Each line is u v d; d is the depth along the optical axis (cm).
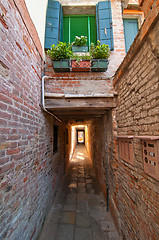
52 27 313
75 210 320
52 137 356
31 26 210
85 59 271
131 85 191
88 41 356
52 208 328
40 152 245
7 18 134
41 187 247
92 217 295
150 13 129
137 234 170
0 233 113
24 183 169
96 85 278
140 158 162
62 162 533
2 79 122
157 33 124
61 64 269
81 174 591
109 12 331
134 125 182
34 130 214
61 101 269
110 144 302
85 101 270
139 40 156
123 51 312
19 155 156
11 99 139
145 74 150
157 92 127
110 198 309
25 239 170
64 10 361
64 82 278
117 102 262
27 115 185
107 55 275
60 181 476
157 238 126
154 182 132
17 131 152
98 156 499
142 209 157
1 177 117
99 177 479
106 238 240
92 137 711
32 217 198
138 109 169
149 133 142
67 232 252
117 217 251
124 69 212
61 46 262
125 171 216
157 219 127
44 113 279
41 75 266
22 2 175
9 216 129
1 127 119
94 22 365
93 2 348
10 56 139
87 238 240
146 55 147
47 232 251
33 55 218
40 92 255
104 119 361
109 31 320
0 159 116
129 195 197
